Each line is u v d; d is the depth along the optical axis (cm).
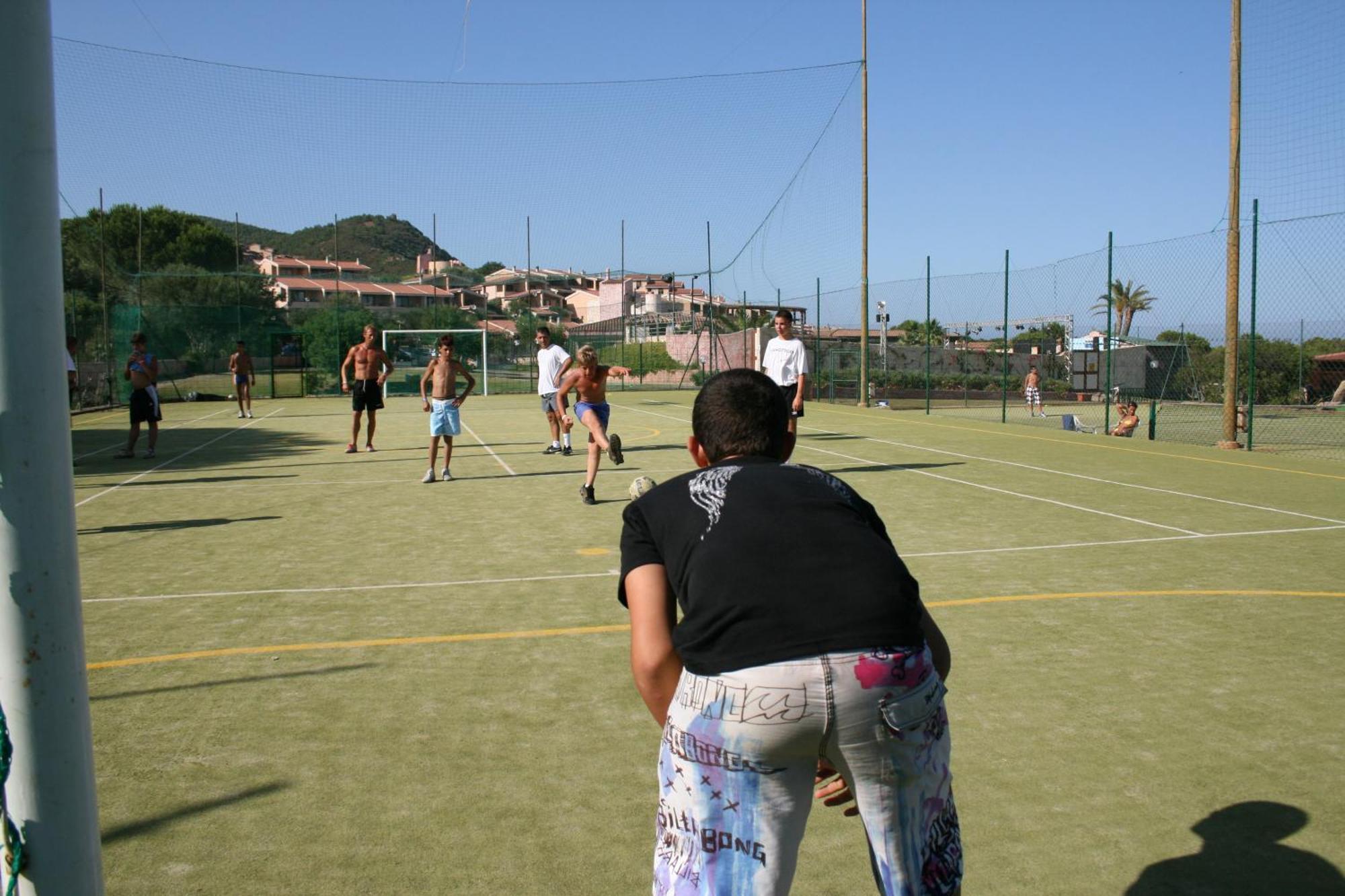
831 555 212
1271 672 514
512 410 2798
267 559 802
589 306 9138
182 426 2234
